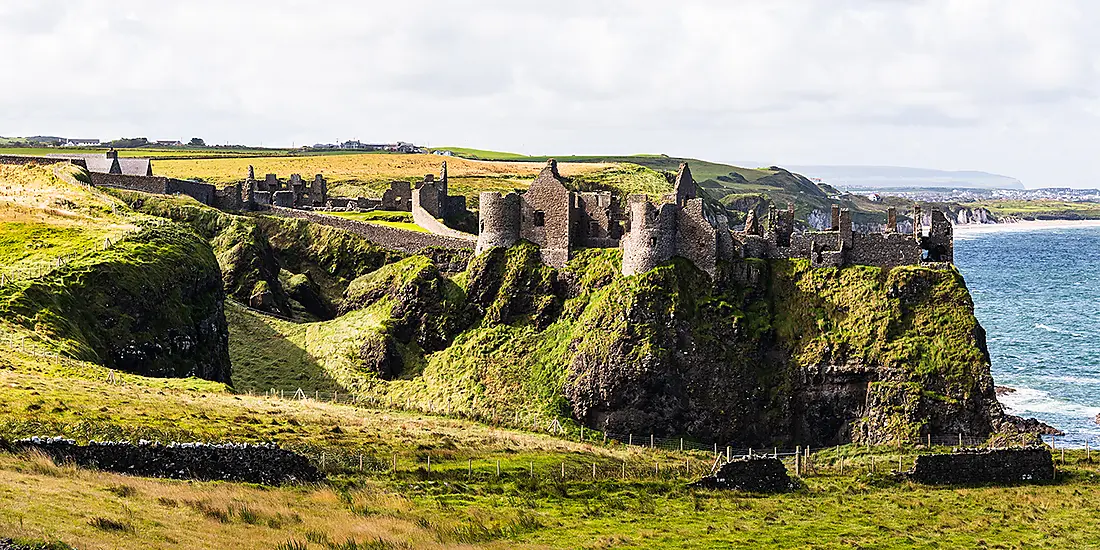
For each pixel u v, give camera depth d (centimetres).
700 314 14862
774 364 14688
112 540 5094
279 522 6128
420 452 9119
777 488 8962
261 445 7319
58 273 12812
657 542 7044
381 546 5988
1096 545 7575
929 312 14575
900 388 13788
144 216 17362
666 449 12962
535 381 14938
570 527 7281
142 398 9019
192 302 14662
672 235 15388
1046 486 9294
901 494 8975
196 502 6131
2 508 5191
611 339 14575
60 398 8300
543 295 16212
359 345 15888
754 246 15700
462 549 6297
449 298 16638
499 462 9188
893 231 15962
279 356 15950
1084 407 15950
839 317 14788
